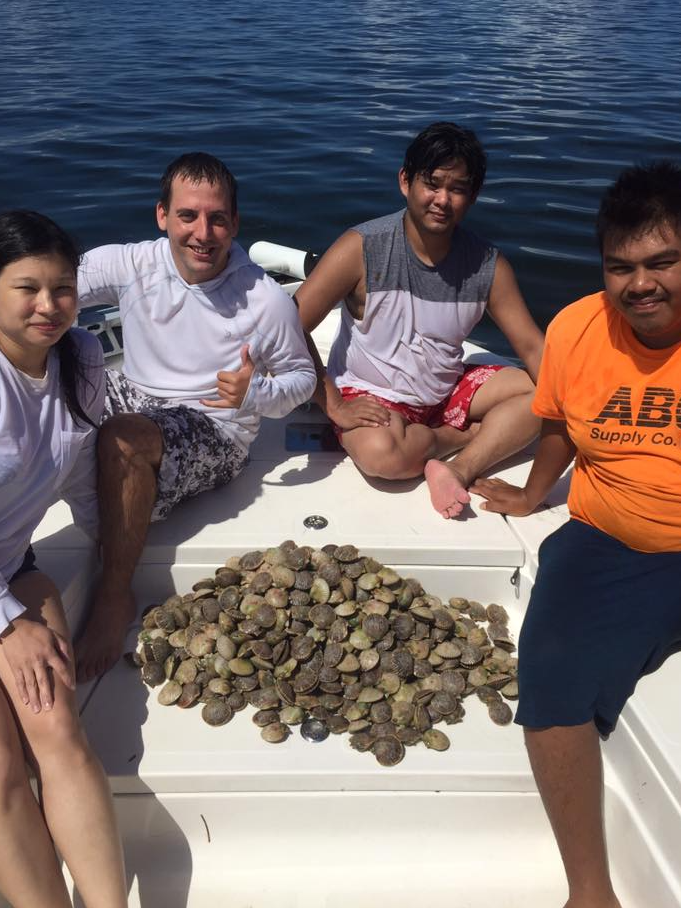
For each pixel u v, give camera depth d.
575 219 6.70
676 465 2.03
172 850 2.11
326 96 10.35
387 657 2.33
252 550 2.57
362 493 2.87
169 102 9.98
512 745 2.17
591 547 2.17
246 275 2.66
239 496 2.83
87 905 1.77
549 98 10.45
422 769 2.08
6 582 1.98
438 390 3.05
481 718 2.26
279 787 2.07
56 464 2.12
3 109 9.58
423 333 2.91
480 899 2.00
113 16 17.38
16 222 1.91
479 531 2.67
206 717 2.19
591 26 17.22
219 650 2.30
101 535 2.45
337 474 2.98
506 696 2.33
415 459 2.89
